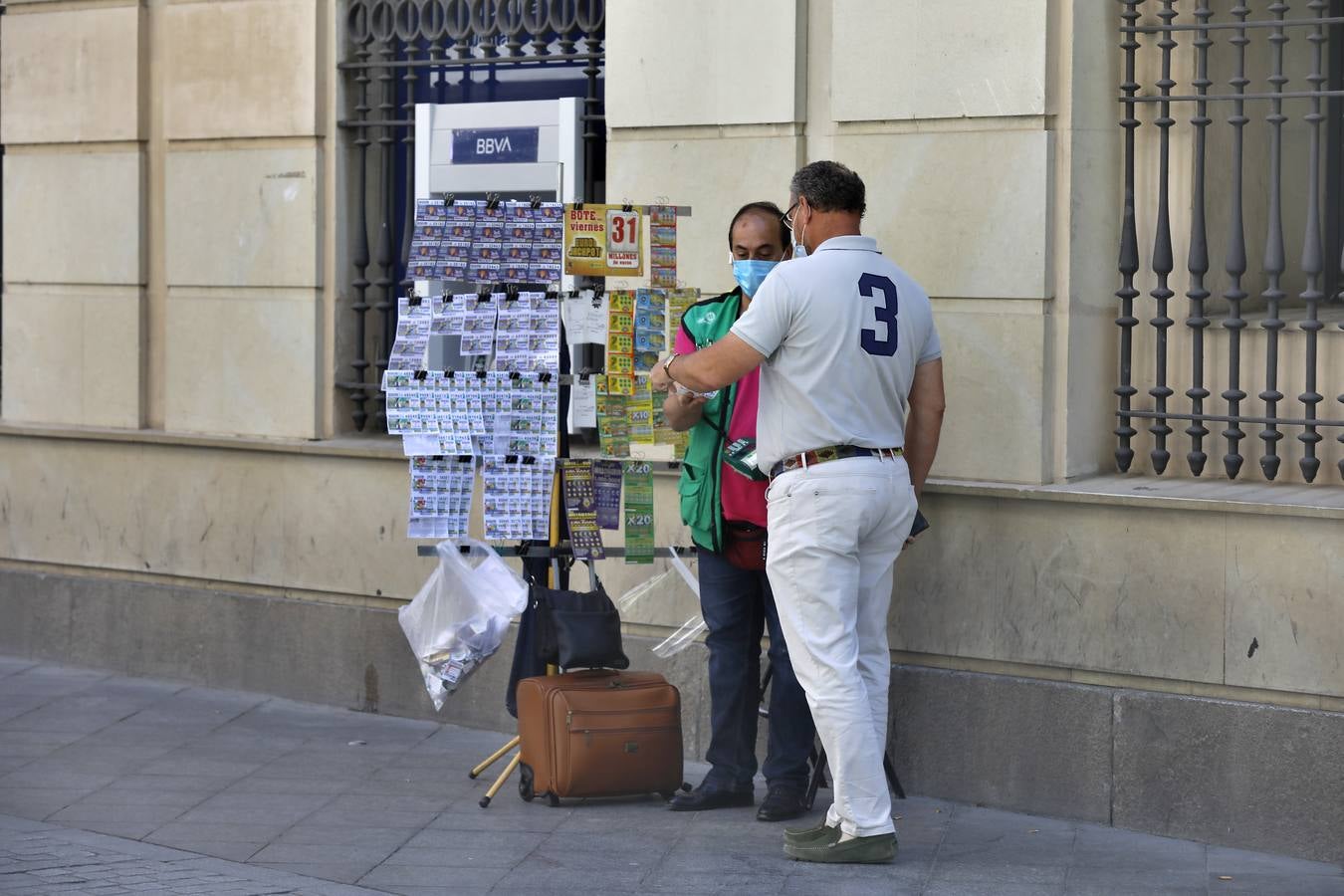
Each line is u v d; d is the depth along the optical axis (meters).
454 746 7.91
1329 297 7.57
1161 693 6.61
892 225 7.18
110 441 9.27
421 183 8.40
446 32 8.38
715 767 6.95
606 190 7.84
